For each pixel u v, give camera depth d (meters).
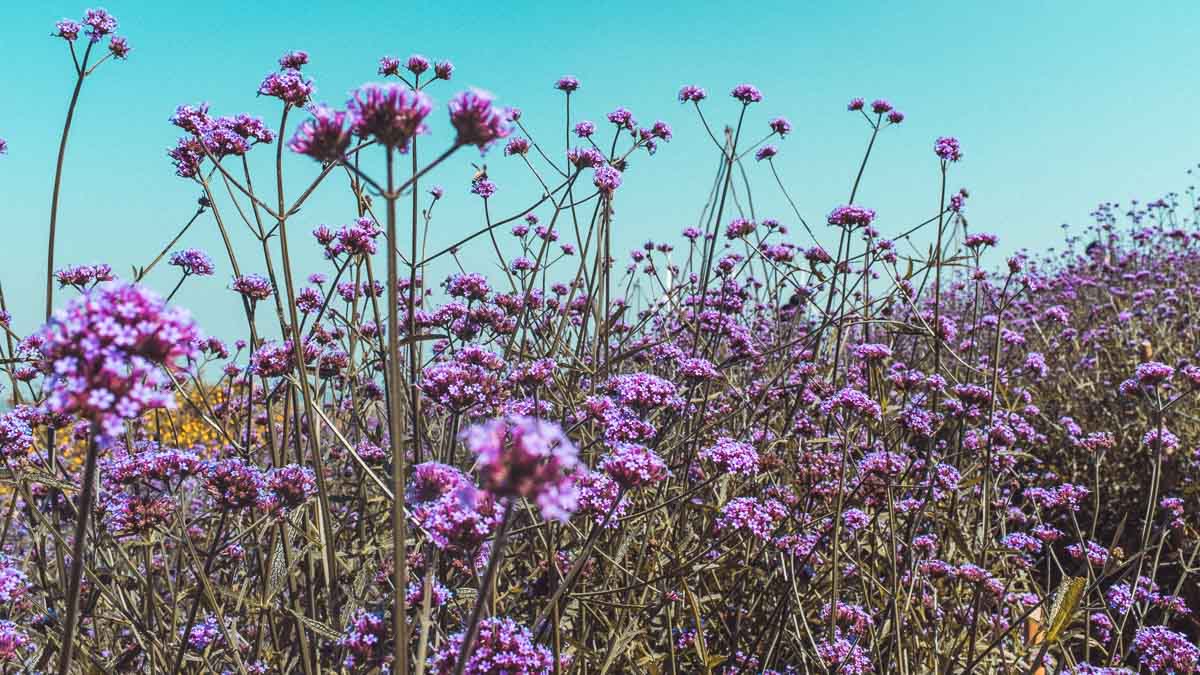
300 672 0.93
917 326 1.30
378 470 1.01
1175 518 1.28
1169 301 2.56
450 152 0.65
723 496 0.97
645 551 0.93
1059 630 0.83
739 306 1.44
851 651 0.88
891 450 1.16
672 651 0.89
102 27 0.99
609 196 1.16
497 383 0.94
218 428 0.96
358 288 1.05
